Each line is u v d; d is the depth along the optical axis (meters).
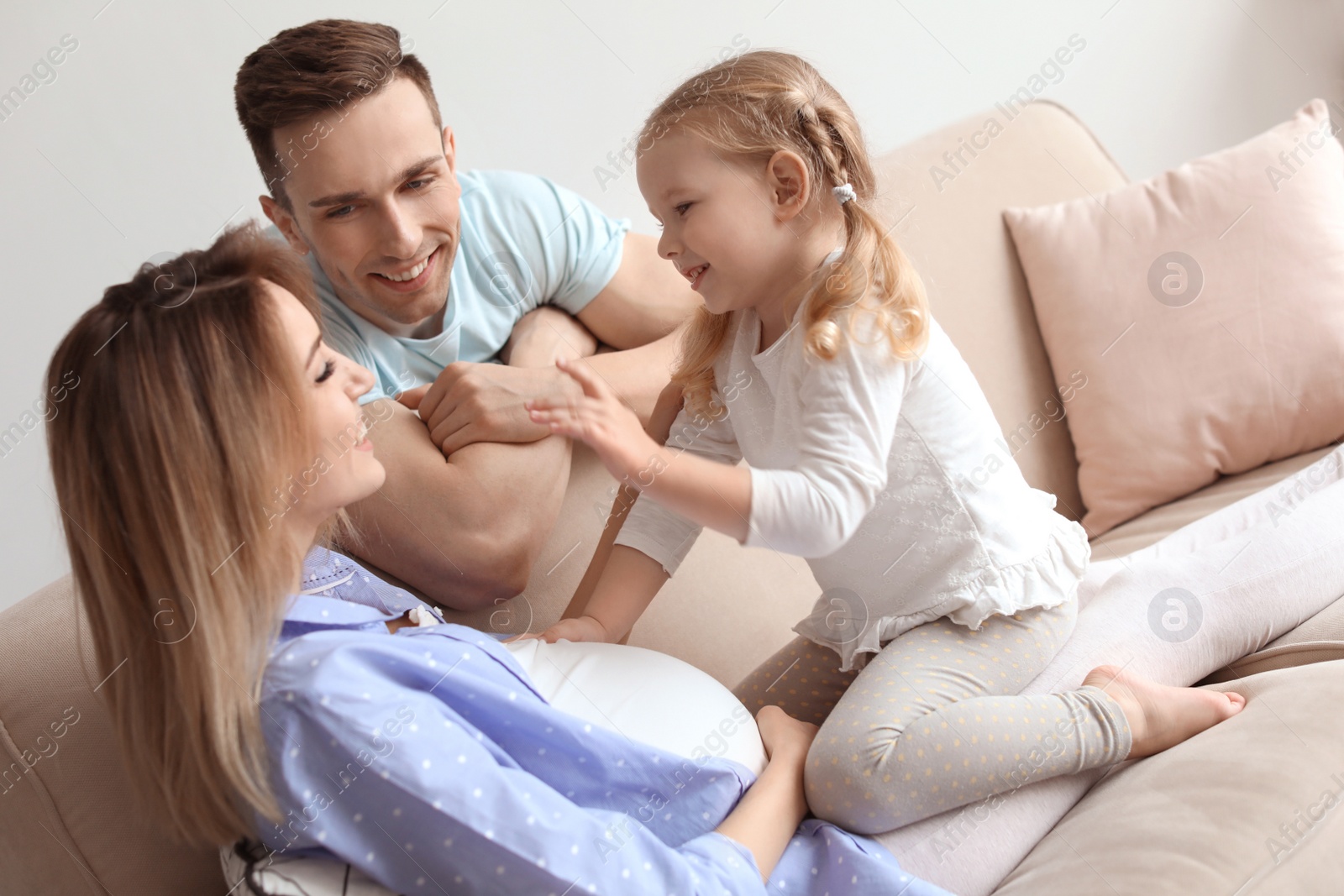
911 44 1.92
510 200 1.26
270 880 0.73
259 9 1.43
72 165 1.37
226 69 1.43
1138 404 1.31
